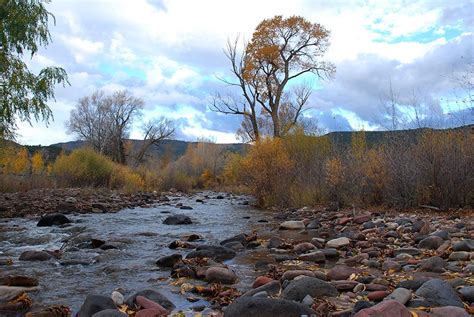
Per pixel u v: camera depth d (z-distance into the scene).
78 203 16.59
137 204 18.92
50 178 25.30
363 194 13.39
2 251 7.79
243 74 32.00
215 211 15.80
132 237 9.30
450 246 6.50
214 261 6.39
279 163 16.92
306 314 3.59
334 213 12.23
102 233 9.96
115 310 3.65
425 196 11.48
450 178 10.97
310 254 6.47
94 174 26.86
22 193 19.66
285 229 10.24
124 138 62.38
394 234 8.06
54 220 11.61
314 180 15.26
